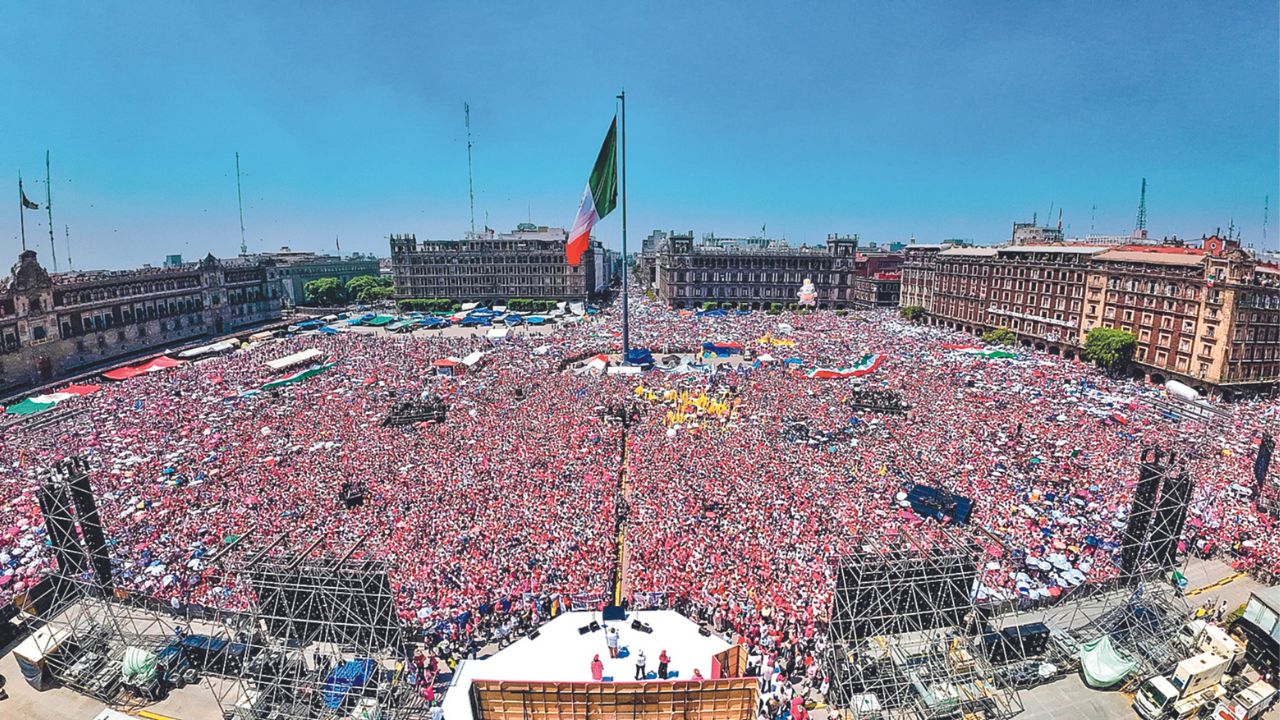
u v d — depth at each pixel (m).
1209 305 108.12
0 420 94.50
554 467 67.06
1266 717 37.75
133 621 43.78
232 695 39.78
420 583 46.91
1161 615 43.09
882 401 90.19
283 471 66.94
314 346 152.88
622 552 53.12
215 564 48.72
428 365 126.50
